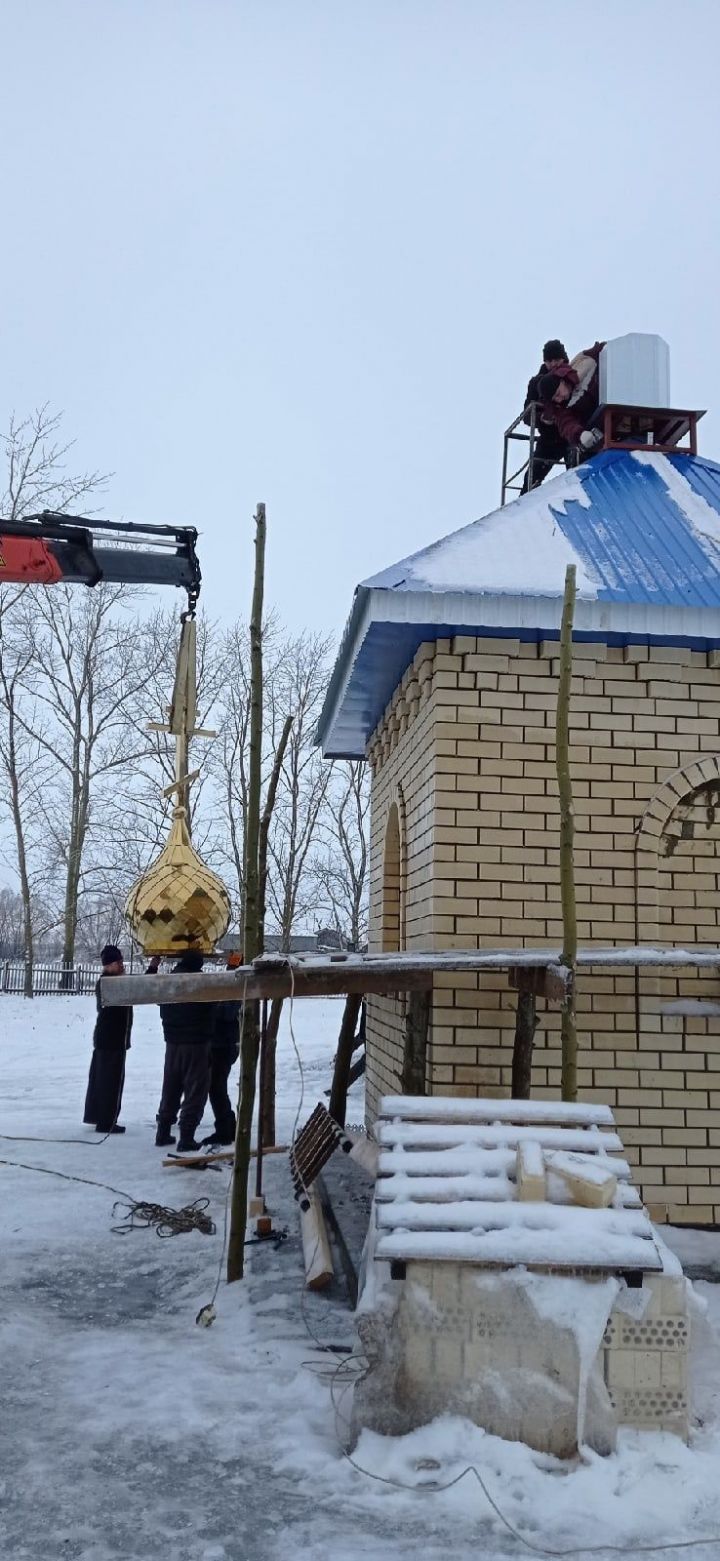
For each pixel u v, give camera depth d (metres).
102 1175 8.59
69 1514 3.61
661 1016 7.54
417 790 8.38
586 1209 4.28
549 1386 4.01
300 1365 4.86
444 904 7.46
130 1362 4.92
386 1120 5.01
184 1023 9.41
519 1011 6.57
